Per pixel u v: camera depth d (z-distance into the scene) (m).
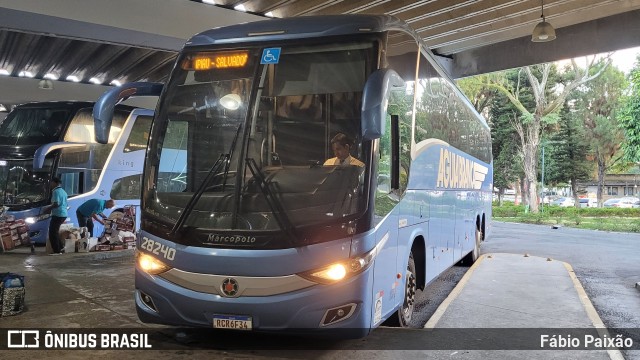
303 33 5.27
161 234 4.96
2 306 6.47
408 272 6.43
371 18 5.38
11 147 13.81
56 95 24.23
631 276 11.27
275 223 4.63
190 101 5.39
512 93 39.66
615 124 38.75
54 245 12.20
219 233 4.72
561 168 40.94
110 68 22.83
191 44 5.56
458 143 9.54
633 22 15.97
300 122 5.08
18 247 12.77
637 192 63.22
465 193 10.45
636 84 28.98
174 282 4.84
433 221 7.42
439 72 7.93
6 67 22.28
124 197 14.97
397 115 5.30
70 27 13.36
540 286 9.06
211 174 4.95
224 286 4.64
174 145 5.33
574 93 40.50
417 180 6.49
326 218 4.62
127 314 6.67
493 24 16.70
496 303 7.70
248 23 5.61
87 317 6.52
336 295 4.52
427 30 16.09
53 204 12.14
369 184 4.76
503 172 43.25
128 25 13.61
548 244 18.05
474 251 12.10
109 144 14.69
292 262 4.54
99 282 8.72
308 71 5.16
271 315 4.54
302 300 4.50
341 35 5.19
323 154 4.99
